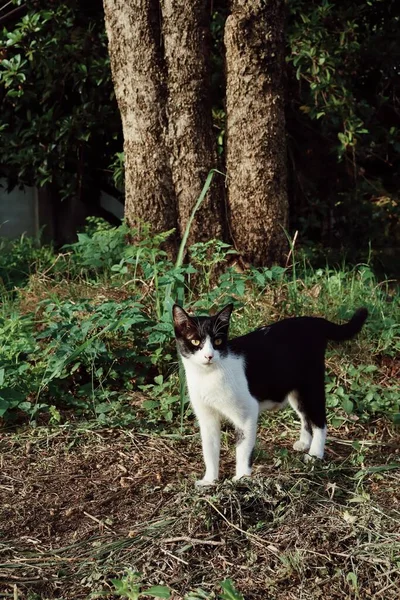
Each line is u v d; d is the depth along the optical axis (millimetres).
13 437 5129
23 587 3572
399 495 4176
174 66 7312
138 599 3406
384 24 9859
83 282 7219
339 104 8539
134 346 6004
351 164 9641
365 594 3426
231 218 7574
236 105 7414
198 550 3701
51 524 4191
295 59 8453
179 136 7398
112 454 4934
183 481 4516
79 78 9227
